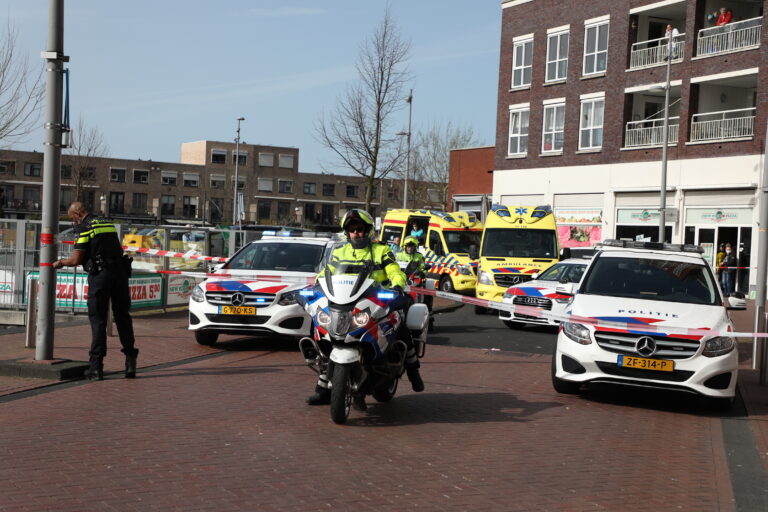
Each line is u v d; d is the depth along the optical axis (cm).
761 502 582
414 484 583
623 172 3509
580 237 3716
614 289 1012
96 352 945
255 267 1346
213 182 10069
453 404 886
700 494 595
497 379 1071
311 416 789
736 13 3341
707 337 893
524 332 1681
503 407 883
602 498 572
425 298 1612
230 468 604
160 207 9675
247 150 10212
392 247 1747
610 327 908
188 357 1153
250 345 1297
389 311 750
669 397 1018
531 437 748
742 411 945
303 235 1452
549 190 3872
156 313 1736
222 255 2014
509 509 538
